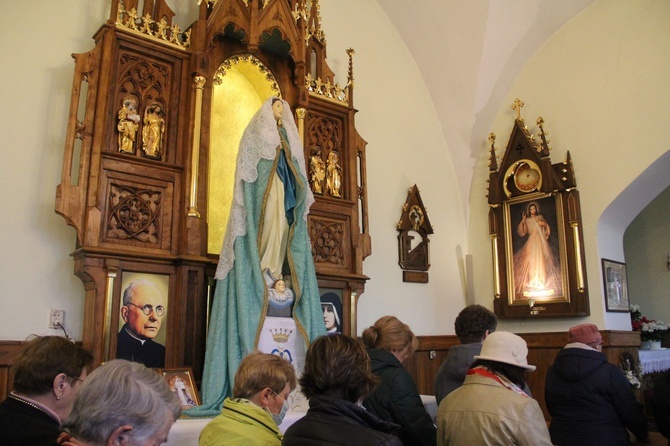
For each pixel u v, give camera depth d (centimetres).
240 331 391
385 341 285
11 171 421
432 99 778
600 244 653
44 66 450
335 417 168
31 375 188
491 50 720
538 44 738
